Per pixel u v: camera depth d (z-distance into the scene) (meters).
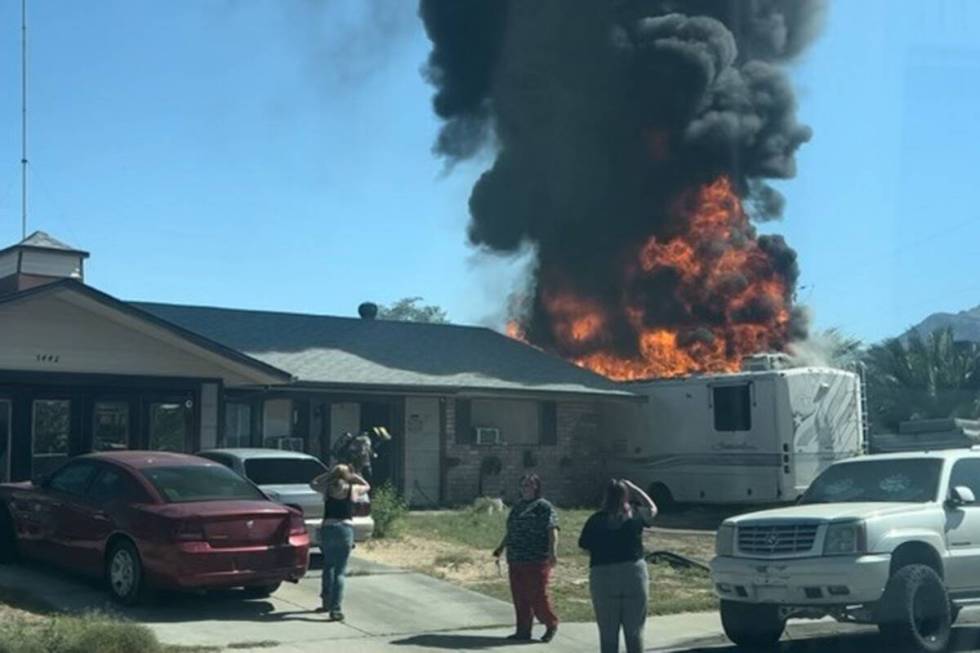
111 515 12.27
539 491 11.83
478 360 25.55
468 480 24.09
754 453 23.52
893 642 10.62
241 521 12.01
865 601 10.48
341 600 12.23
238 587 12.55
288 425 22.44
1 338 16.45
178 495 12.33
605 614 9.74
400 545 16.98
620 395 25.19
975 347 32.62
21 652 9.60
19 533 13.59
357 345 24.78
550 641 11.63
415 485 23.41
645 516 10.01
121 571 12.09
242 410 21.55
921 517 11.01
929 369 31.44
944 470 11.58
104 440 17.45
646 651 11.46
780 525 10.97
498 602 13.45
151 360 17.77
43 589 12.69
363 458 15.41
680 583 15.32
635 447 25.83
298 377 21.38
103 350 17.33
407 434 23.41
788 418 23.25
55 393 17.06
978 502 11.63
